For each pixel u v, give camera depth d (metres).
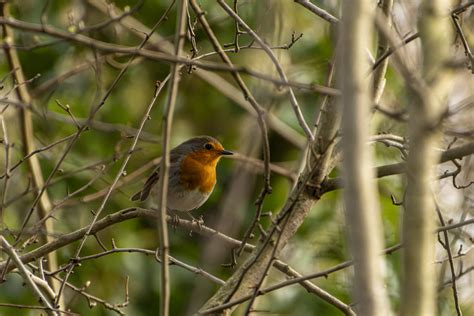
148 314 14.15
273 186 15.24
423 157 6.11
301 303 13.70
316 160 8.01
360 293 5.60
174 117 15.95
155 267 14.51
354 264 5.65
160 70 15.95
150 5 15.61
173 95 7.06
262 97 13.13
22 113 12.45
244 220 14.84
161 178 7.03
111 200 14.34
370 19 6.29
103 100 9.30
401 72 6.23
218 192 15.14
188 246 14.91
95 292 13.77
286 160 15.97
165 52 11.93
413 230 6.09
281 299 13.72
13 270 9.38
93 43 6.66
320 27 15.41
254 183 14.88
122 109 15.26
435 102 6.21
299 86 6.57
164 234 6.99
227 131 16.12
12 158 13.88
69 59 15.16
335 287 13.80
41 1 14.94
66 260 13.64
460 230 11.12
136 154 15.13
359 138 5.69
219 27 15.30
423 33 6.62
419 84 6.13
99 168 12.31
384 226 13.86
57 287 11.88
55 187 13.86
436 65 6.53
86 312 13.48
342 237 14.20
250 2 14.55
